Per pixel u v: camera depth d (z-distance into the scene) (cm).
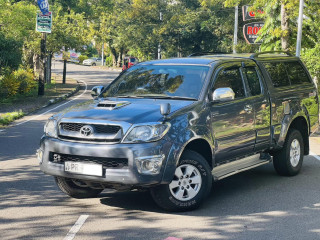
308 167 793
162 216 522
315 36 1808
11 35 2706
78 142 516
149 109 529
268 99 662
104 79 4119
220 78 599
